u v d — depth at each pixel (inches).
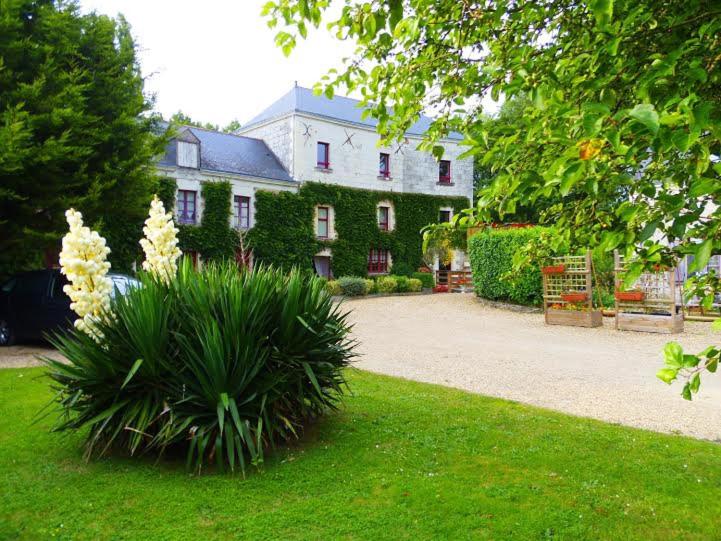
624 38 94.3
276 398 159.9
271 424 162.9
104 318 159.9
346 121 1132.5
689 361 73.3
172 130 525.7
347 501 128.6
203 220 917.8
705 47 85.0
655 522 119.2
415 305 716.7
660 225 86.5
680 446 170.2
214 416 151.2
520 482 140.4
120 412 154.7
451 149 1298.0
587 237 121.5
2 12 373.1
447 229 123.9
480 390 262.4
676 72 84.2
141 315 146.6
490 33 135.9
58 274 398.6
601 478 143.9
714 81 84.7
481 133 103.6
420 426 190.2
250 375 153.0
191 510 123.9
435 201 1262.3
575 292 513.0
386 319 587.5
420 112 145.6
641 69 98.2
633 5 94.7
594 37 113.2
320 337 174.4
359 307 705.0
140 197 488.7
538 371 310.8
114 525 117.0
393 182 1208.2
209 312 154.4
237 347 150.1
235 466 151.0
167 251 203.2
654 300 466.3
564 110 88.1
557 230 128.4
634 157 88.7
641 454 162.1
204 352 145.6
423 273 1090.7
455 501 128.3
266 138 1134.4
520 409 216.2
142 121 497.0
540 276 609.9
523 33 134.3
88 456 154.2
